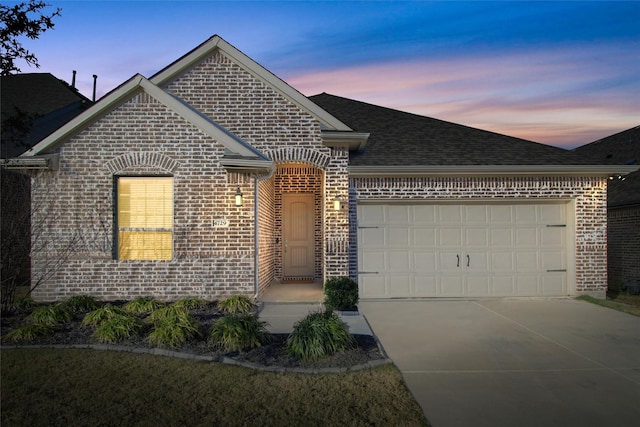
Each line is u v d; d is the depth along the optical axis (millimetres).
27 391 4949
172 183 10352
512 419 4555
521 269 11508
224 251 10211
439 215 11453
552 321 8906
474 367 6156
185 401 4758
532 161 11414
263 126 10953
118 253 10258
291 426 4266
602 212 11477
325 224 10906
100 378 5348
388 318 9133
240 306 9078
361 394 5074
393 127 13930
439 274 11383
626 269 14148
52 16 10352
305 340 6301
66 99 19531
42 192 10023
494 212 11523
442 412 4699
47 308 8070
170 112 10258
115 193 10258
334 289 9578
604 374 5914
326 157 10930
